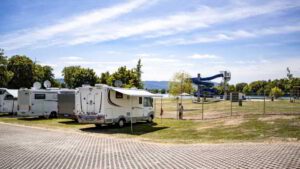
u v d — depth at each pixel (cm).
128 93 2014
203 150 1199
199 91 5903
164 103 5638
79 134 1783
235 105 4066
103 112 1967
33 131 1888
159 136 1725
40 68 6894
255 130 1692
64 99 2431
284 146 1224
